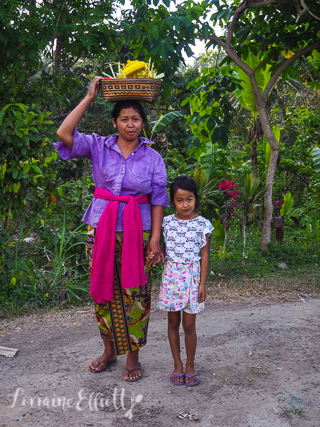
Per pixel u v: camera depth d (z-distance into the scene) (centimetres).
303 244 712
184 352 325
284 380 278
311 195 879
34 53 442
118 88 248
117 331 270
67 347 334
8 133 424
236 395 259
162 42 510
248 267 582
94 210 267
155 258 261
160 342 344
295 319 399
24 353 323
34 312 416
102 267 257
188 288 264
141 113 257
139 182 259
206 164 678
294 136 1046
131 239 255
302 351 324
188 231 269
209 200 579
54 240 486
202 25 534
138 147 265
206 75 614
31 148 459
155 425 227
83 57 625
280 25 589
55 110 520
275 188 884
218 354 320
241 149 1045
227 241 702
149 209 271
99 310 276
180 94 1080
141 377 282
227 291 493
